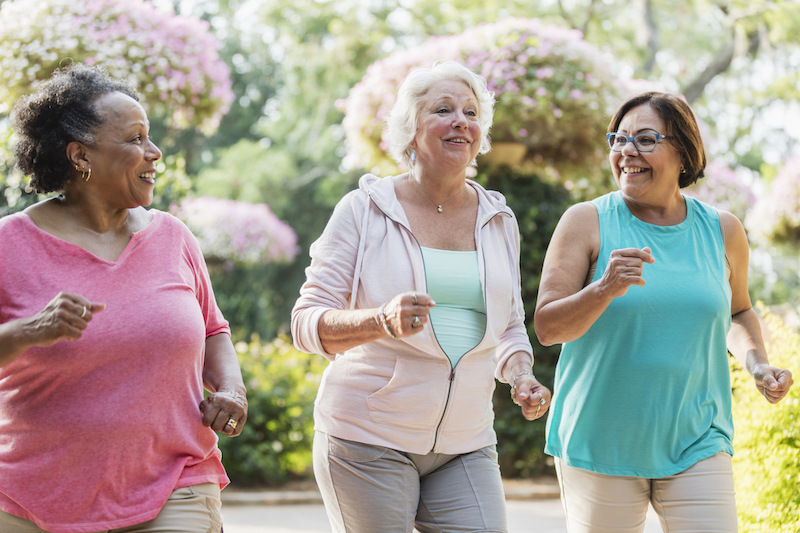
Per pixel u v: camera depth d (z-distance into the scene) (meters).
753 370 3.05
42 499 2.22
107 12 7.01
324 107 22.83
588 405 2.90
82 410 2.24
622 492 2.88
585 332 2.85
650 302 2.84
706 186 12.27
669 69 21.67
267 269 23.11
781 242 12.17
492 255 2.77
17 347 2.06
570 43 7.93
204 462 2.44
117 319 2.29
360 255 2.68
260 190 23.42
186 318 2.38
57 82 2.37
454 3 17.11
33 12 6.75
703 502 2.77
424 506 2.71
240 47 26.41
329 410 2.67
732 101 22.33
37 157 2.36
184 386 2.38
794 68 20.69
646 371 2.83
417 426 2.62
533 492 7.09
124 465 2.26
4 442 2.26
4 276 2.29
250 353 8.30
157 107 7.68
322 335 2.53
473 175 7.92
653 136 2.93
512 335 2.92
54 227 2.37
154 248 2.44
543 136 8.14
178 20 7.38
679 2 19.12
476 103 2.79
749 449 4.03
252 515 6.40
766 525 3.83
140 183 2.40
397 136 2.83
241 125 26.14
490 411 2.80
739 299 3.20
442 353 2.62
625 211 3.02
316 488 7.37
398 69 8.10
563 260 2.96
